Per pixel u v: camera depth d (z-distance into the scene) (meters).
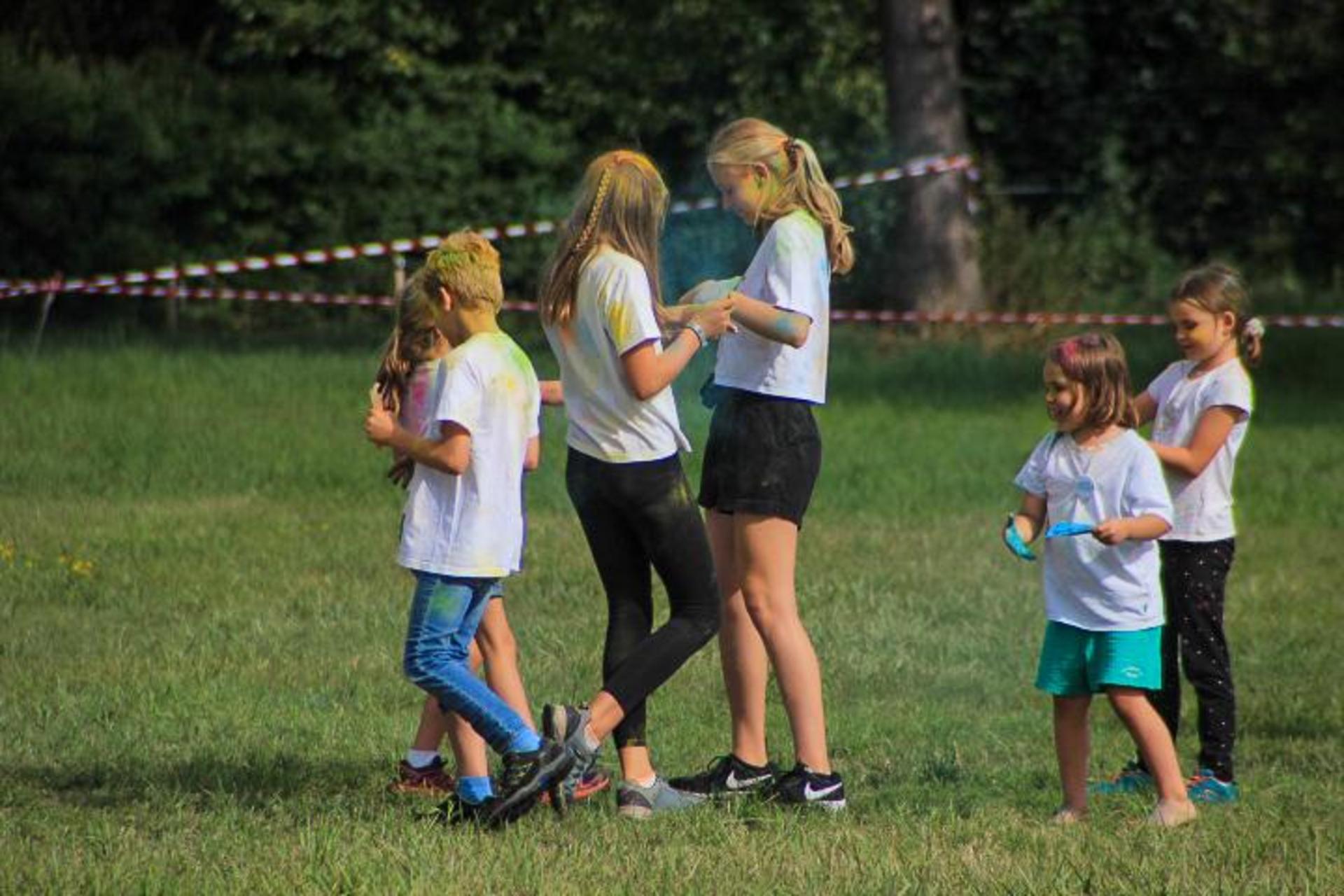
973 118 87.88
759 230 22.62
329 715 27.05
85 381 59.94
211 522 42.25
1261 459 55.91
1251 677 31.77
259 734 25.89
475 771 21.56
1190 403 24.67
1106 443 22.31
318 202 77.69
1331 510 49.00
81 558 37.94
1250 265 88.69
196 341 72.56
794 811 22.17
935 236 78.12
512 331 75.50
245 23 86.25
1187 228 89.00
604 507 21.73
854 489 49.16
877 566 39.75
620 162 21.58
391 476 22.64
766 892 18.45
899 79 78.56
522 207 79.81
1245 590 38.97
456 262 21.17
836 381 68.19
